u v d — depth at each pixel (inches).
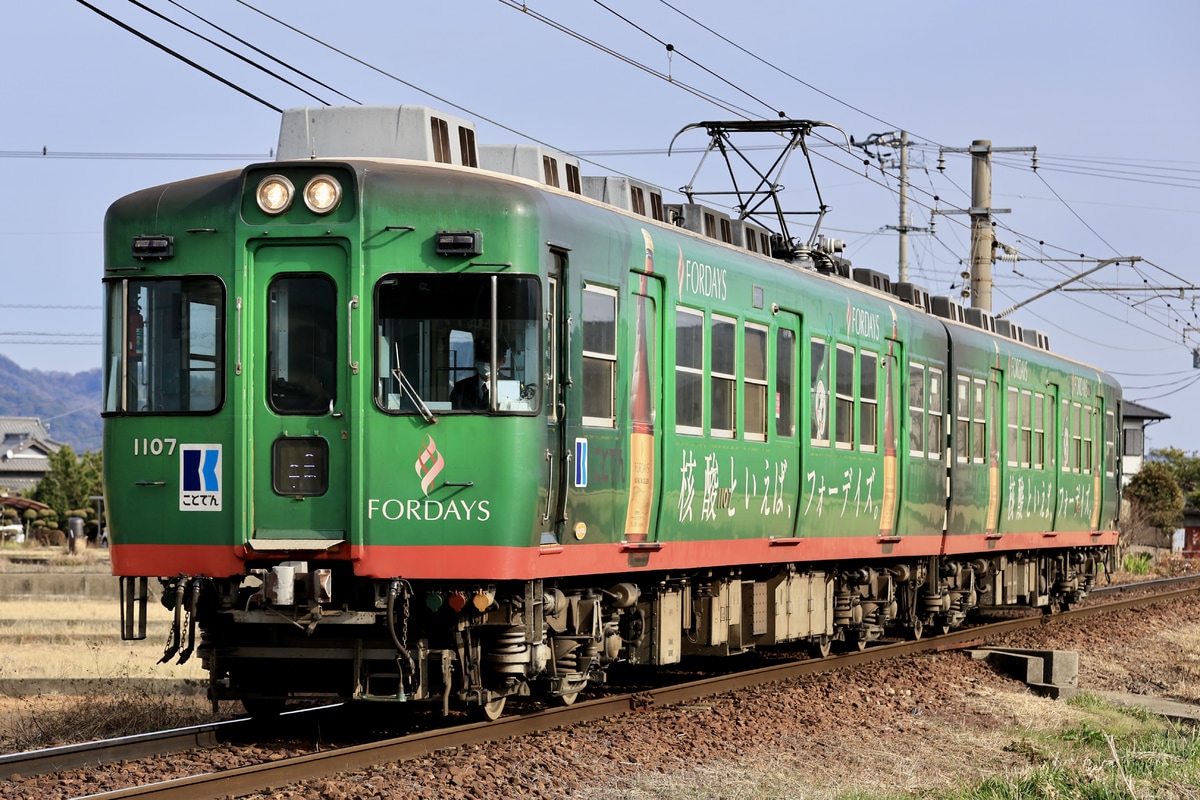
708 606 1042.1
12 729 813.9
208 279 763.4
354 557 735.1
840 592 1285.7
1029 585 1796.3
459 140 842.2
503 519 737.0
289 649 757.9
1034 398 1776.6
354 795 609.6
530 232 754.8
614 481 850.1
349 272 745.0
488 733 761.6
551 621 811.4
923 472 1402.6
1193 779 764.0
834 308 1201.4
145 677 1075.3
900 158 2751.0
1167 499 4594.0
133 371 772.0
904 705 1005.8
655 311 911.7
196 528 753.6
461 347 743.7
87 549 3499.0
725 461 1000.9
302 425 747.4
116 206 786.2
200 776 610.9
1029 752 863.7
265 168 757.3
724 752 780.0
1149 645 1603.1
